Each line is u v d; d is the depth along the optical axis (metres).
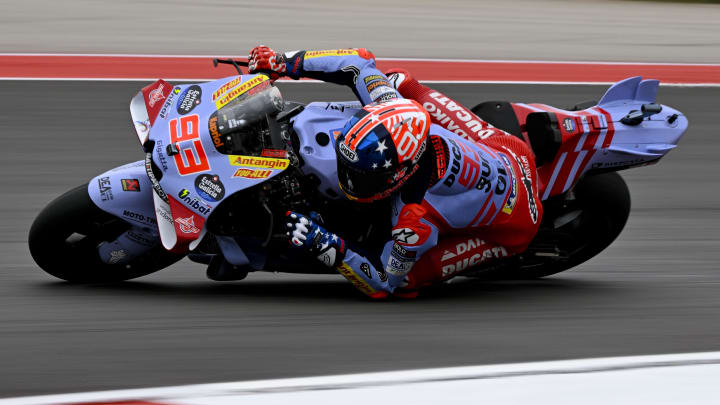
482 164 15.02
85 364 12.73
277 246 14.99
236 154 14.02
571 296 17.03
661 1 66.56
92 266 15.88
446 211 14.65
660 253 20.45
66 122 28.47
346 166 13.72
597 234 17.77
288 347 13.55
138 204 14.56
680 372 13.10
